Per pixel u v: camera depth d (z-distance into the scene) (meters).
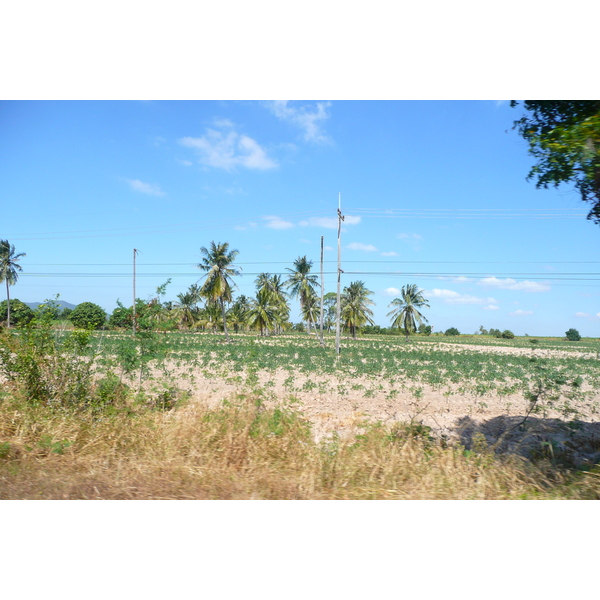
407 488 4.68
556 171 5.59
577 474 5.32
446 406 11.98
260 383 14.53
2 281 48.66
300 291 43.75
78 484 4.54
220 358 22.58
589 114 5.51
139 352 9.54
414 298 57.66
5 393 7.56
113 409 7.59
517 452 7.03
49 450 5.56
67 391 7.96
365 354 28.73
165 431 6.30
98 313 56.94
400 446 6.10
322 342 37.34
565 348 43.69
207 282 42.31
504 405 12.27
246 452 5.81
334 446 6.15
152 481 4.69
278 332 76.81
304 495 4.47
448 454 5.58
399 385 15.48
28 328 8.35
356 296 51.06
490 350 38.56
